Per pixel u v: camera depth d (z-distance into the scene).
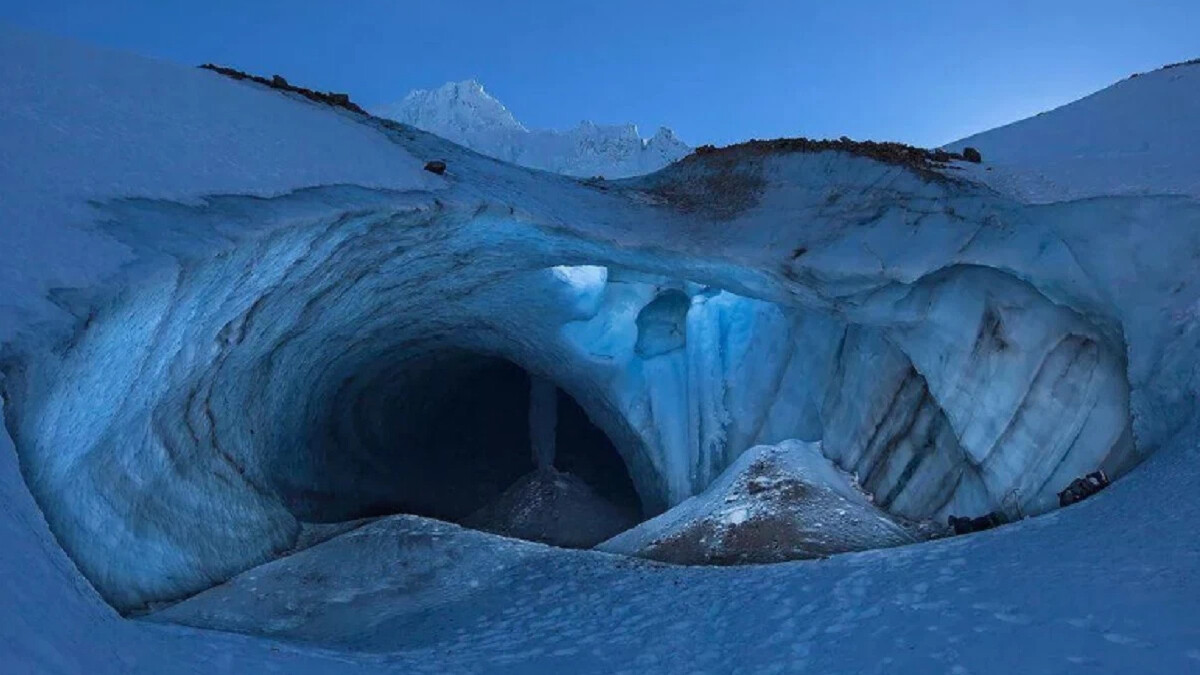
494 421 18.56
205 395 7.99
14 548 3.43
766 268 10.43
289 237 7.03
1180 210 8.28
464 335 14.04
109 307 4.96
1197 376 7.00
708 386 13.25
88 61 8.27
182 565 7.22
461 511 16.25
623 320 13.66
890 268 9.58
